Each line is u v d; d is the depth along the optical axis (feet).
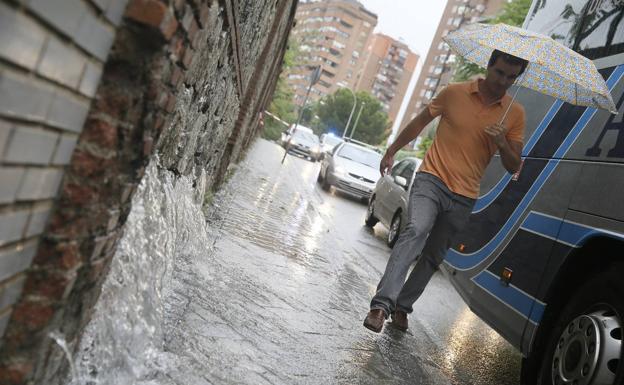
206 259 16.49
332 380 11.83
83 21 4.95
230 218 24.47
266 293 15.93
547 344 13.29
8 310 5.51
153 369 9.09
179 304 12.21
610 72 14.96
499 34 14.98
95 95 5.91
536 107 18.56
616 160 12.91
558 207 14.49
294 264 21.04
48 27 4.38
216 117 18.44
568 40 18.16
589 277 12.87
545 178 15.87
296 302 16.31
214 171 25.40
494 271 16.70
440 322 21.88
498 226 17.60
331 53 565.12
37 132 4.74
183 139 12.65
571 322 12.50
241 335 12.16
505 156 15.71
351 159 62.08
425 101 367.66
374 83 574.15
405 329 17.95
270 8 27.68
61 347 6.44
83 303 6.89
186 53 7.46
